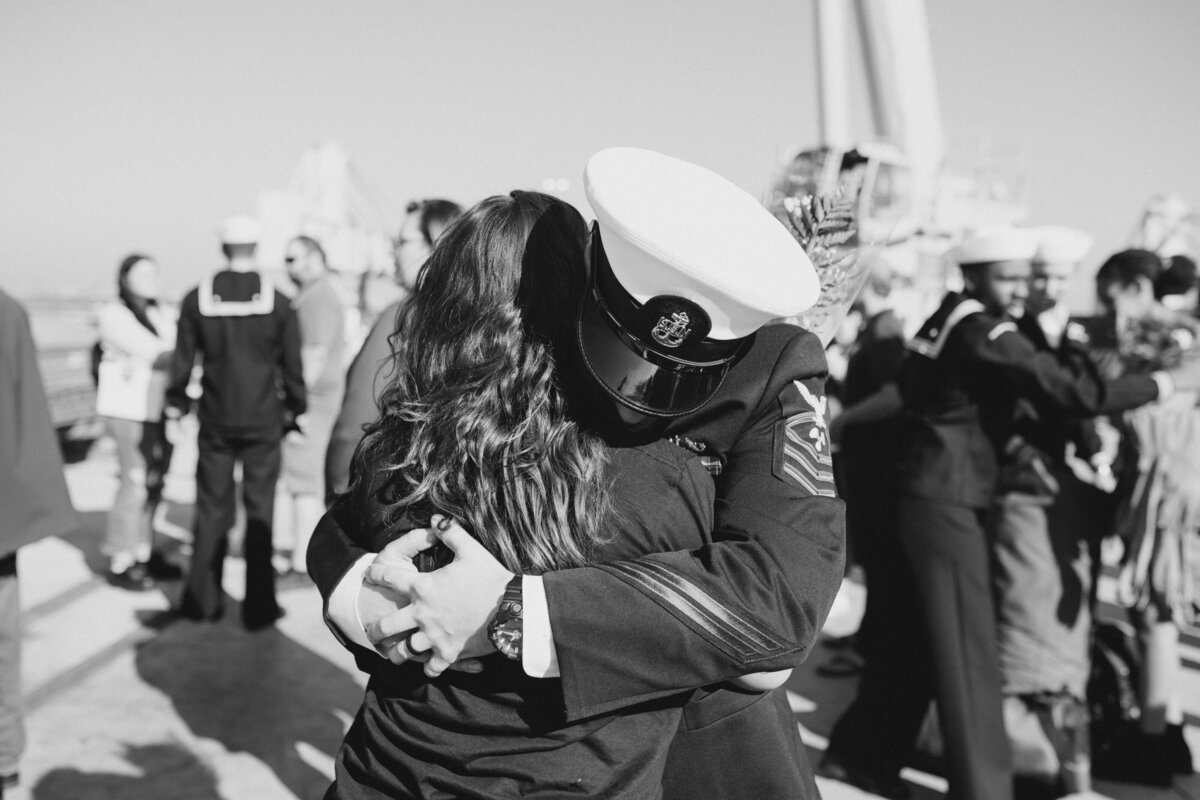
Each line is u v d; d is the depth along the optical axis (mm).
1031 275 3463
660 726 1127
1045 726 2891
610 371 1042
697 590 1019
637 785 1082
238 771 3088
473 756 1061
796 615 1030
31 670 3859
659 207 1015
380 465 1205
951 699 2609
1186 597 3084
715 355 1040
